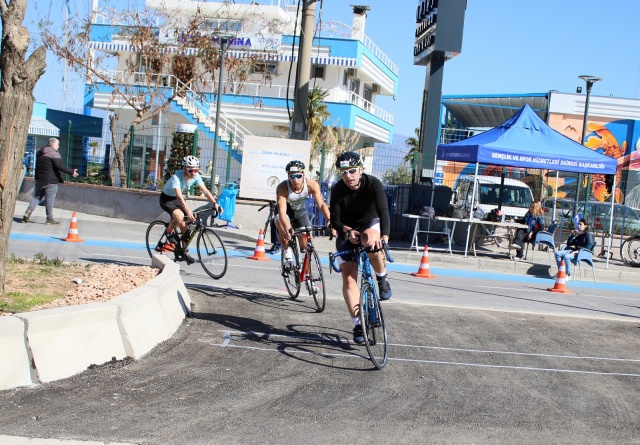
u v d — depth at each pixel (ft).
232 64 96.73
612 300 44.80
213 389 19.40
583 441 17.42
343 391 20.11
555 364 25.20
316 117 116.57
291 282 33.12
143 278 28.27
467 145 58.13
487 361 24.90
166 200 37.88
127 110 122.11
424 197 68.95
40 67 22.80
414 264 57.72
